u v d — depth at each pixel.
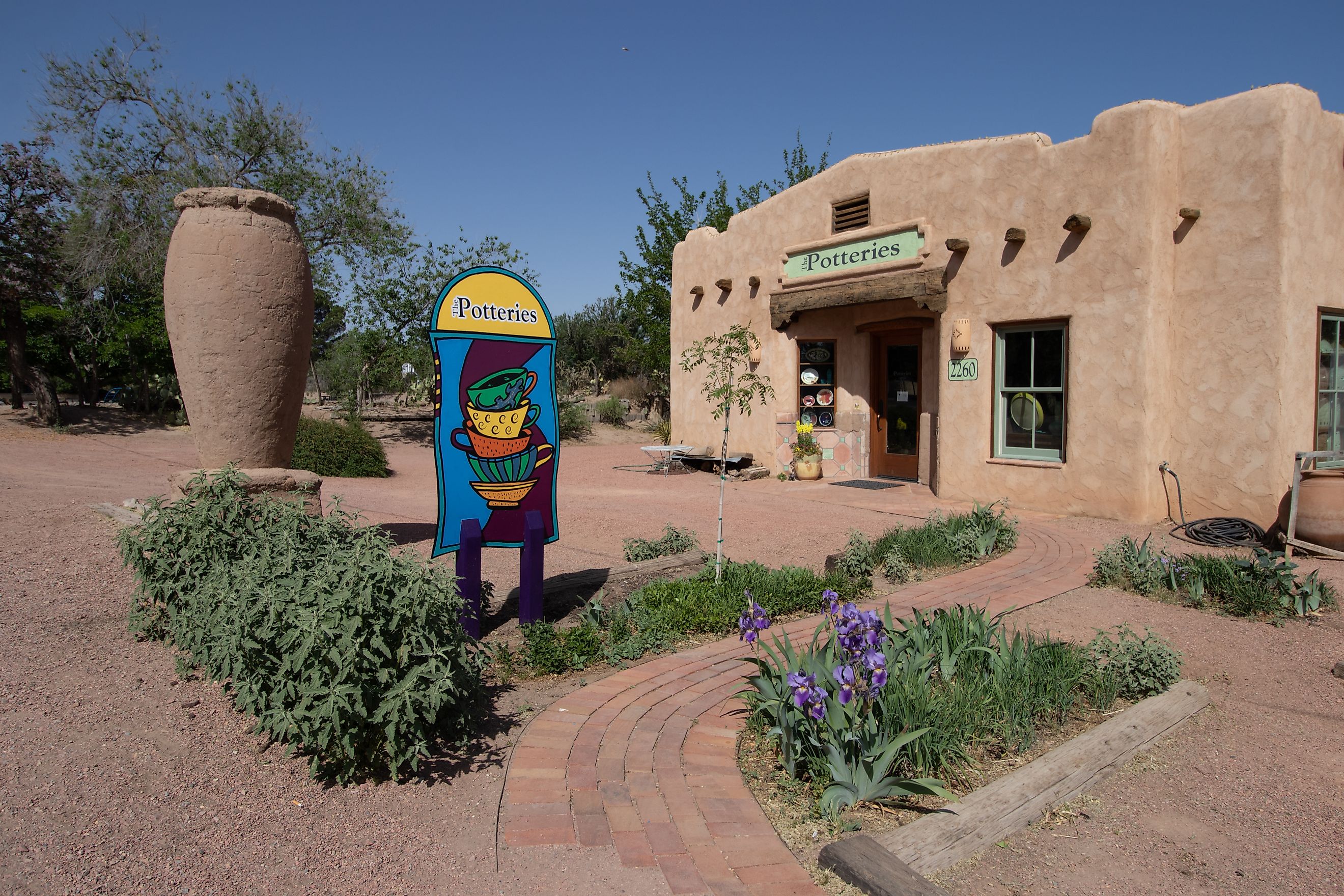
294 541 4.76
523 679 4.84
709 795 3.45
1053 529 9.10
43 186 19.80
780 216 13.48
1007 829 3.25
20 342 20.08
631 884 2.83
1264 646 5.49
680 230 25.77
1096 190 9.41
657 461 16.92
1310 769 3.85
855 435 13.82
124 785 3.37
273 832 3.14
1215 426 8.94
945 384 11.16
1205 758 3.97
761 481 13.81
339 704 3.27
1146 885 2.95
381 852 3.02
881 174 11.82
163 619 5.15
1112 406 9.38
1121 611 6.21
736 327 7.38
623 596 6.24
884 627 4.29
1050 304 9.91
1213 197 8.91
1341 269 9.12
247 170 23.84
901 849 2.94
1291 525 7.86
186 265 6.47
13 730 3.68
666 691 4.62
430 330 5.09
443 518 5.14
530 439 5.47
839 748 3.42
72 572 6.21
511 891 2.79
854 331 13.79
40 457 14.61
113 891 2.72
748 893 2.78
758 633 4.29
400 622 3.60
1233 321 8.78
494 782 3.57
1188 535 8.58
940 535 7.93
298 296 6.93
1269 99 8.47
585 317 41.97
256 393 6.70
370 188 23.95
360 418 24.56
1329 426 9.23
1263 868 3.06
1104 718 4.31
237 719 4.06
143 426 22.27
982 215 10.61
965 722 3.78
